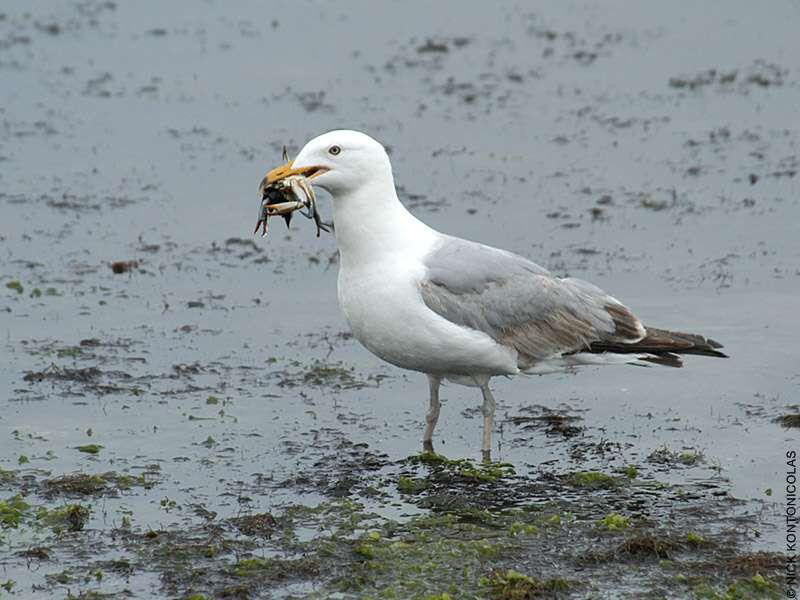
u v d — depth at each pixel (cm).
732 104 2595
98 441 1412
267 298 1830
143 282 1881
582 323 1396
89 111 2616
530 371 1413
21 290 1845
